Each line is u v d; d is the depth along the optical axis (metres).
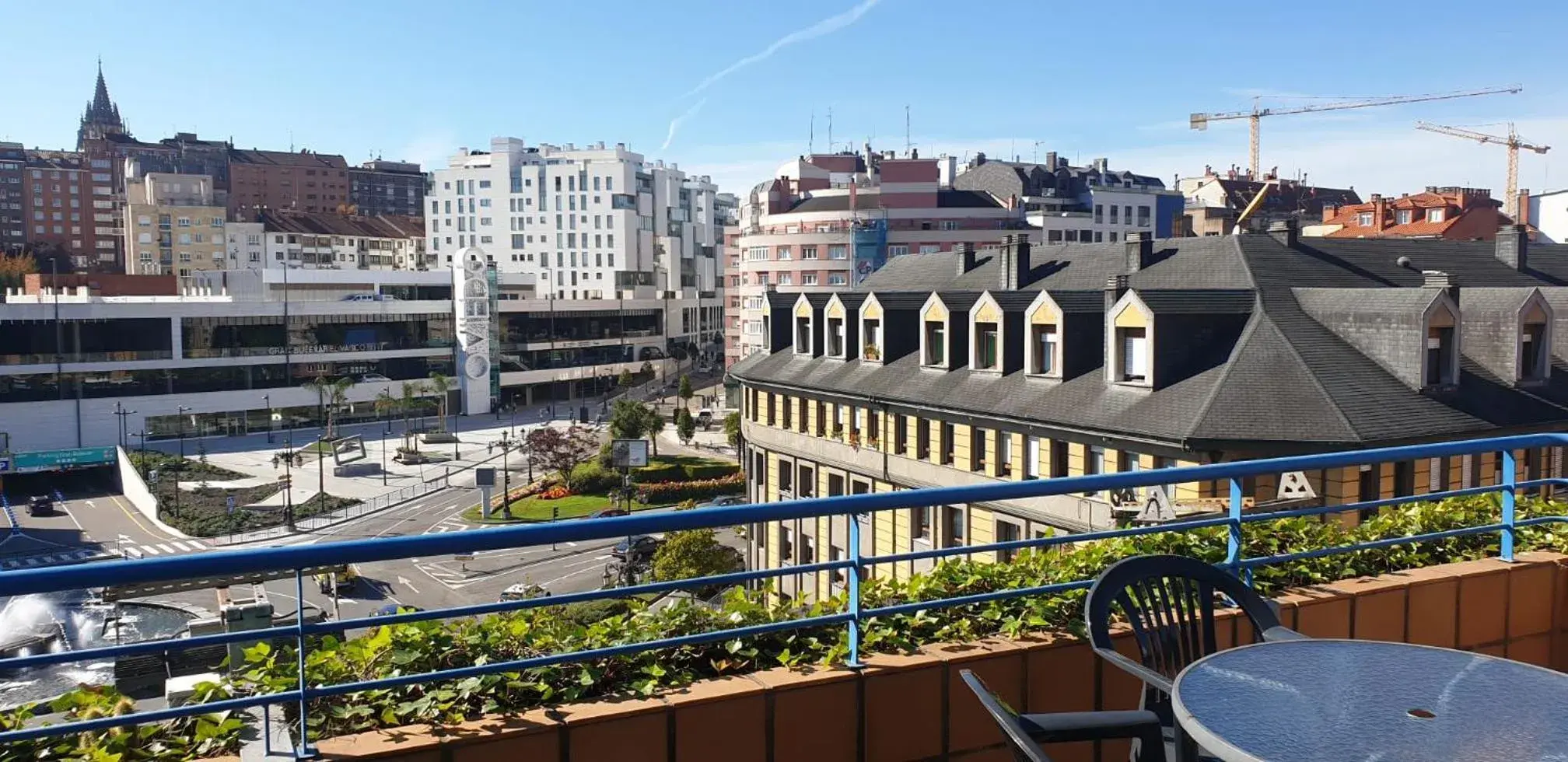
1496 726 3.25
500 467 90.75
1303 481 24.98
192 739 4.73
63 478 89.12
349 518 72.00
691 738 5.01
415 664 5.08
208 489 78.94
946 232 111.56
